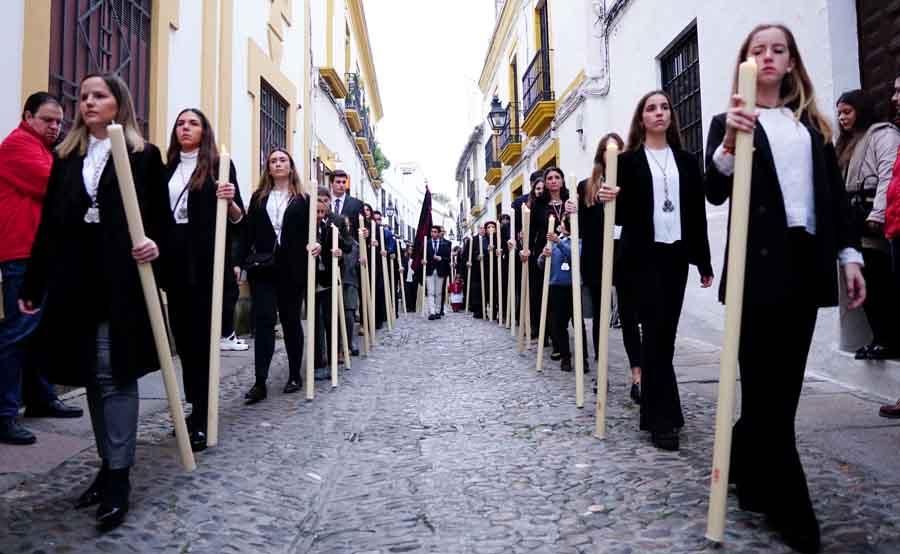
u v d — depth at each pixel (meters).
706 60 6.52
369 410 4.57
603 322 3.60
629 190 3.55
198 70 7.15
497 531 2.50
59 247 2.59
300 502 2.93
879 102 4.43
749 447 2.40
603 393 3.61
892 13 4.27
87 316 2.56
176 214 3.73
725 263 2.39
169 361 2.91
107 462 2.63
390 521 2.67
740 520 2.46
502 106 18.55
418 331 9.63
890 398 4.09
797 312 2.28
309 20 12.05
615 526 2.47
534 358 6.50
